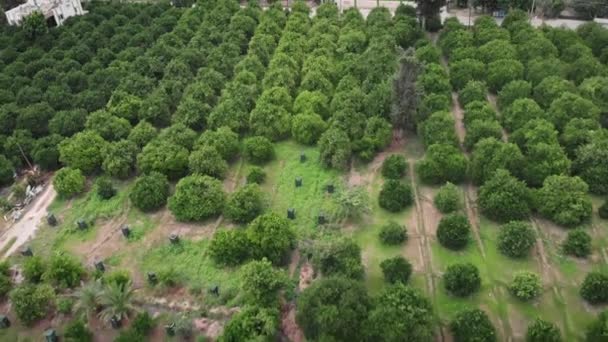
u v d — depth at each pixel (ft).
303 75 153.48
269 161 128.57
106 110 144.46
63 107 146.51
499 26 181.37
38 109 139.95
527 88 135.85
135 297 95.91
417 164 121.29
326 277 92.17
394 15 190.08
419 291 88.07
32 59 172.86
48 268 99.19
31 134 137.69
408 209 111.75
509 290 92.84
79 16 200.54
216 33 177.88
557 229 104.99
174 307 94.17
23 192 124.57
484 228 105.70
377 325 79.00
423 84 141.59
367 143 124.88
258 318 83.97
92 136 128.67
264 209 113.19
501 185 106.11
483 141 116.57
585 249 97.45
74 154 124.77
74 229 112.68
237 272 98.94
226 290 95.09
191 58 160.35
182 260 102.89
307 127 130.21
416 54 157.89
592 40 162.20
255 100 143.74
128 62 163.32
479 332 80.64
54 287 97.81
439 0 178.81
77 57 169.78
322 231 107.04
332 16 188.14
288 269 99.76
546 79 136.36
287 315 90.33
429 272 97.60
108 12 203.10
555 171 110.01
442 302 91.61
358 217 109.91
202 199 110.83
